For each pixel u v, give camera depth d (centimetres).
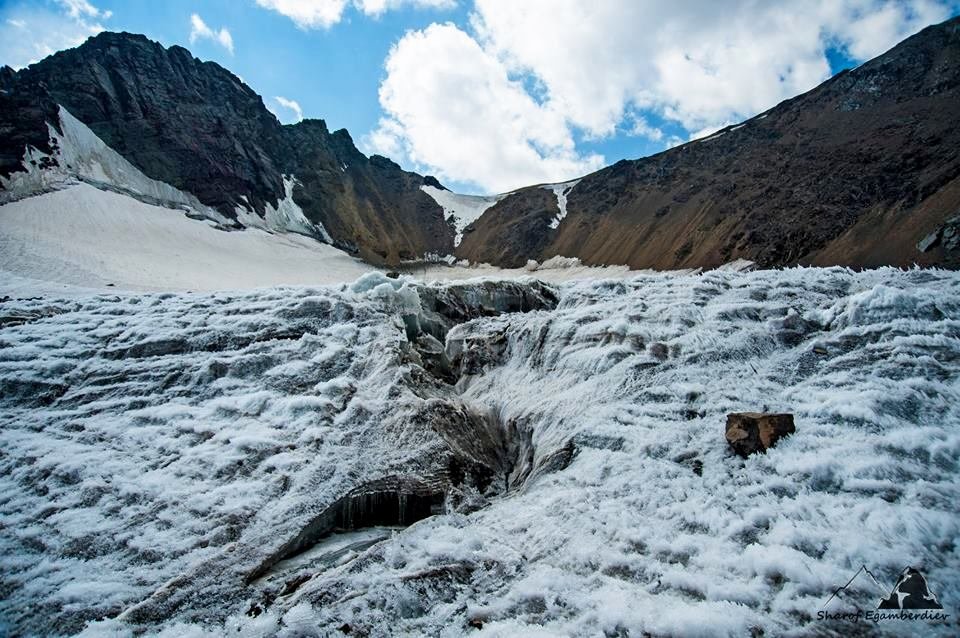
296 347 1591
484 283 2350
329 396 1354
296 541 892
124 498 959
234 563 818
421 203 15338
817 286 1744
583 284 2350
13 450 1093
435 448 1172
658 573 690
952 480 755
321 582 748
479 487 1180
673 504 852
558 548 800
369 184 14700
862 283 1700
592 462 1060
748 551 689
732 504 819
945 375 1027
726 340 1424
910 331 1202
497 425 1477
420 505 1056
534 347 1742
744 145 11219
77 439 1148
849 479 805
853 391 1055
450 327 2136
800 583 619
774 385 1198
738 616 578
